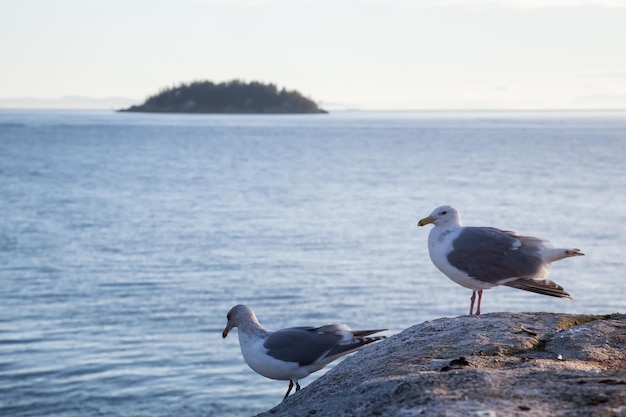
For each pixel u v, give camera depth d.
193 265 46.88
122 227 62.09
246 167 123.56
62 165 122.88
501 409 6.24
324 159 143.00
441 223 10.59
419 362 8.03
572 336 8.59
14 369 27.09
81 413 23.05
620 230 61.12
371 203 78.12
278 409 8.21
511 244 10.18
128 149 169.50
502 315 9.62
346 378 8.22
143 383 25.75
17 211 70.88
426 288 41.06
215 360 28.27
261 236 58.00
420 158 145.75
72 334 31.73
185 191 89.25
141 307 36.44
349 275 44.09
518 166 125.81
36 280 42.41
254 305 36.97
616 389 6.61
